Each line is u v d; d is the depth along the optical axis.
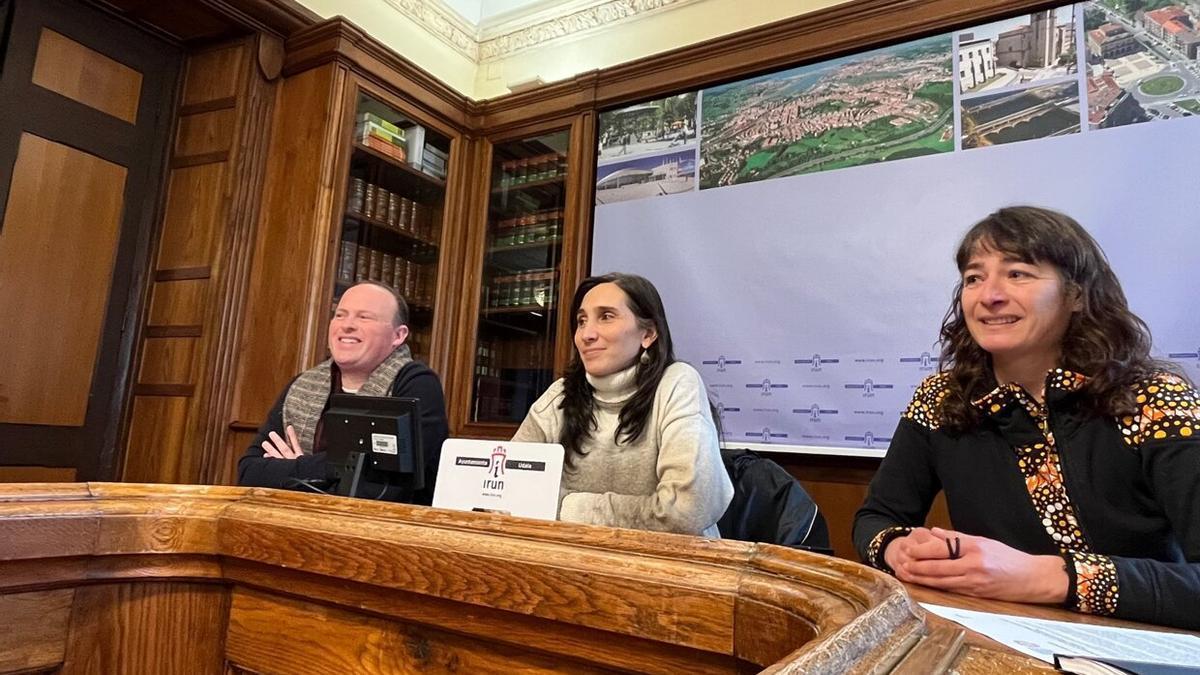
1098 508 0.90
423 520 0.58
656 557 0.48
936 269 2.33
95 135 2.62
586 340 1.37
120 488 0.64
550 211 3.23
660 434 1.31
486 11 3.66
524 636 0.50
